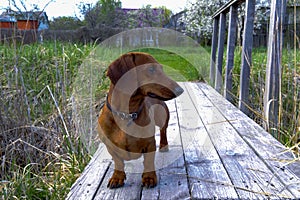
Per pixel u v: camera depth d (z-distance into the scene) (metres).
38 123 1.39
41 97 1.51
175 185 0.67
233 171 0.72
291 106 1.32
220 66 1.76
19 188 1.03
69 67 1.71
